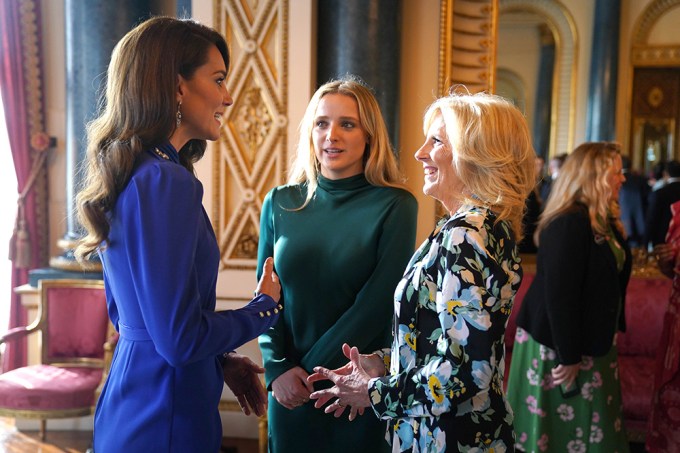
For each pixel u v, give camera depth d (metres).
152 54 1.42
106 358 3.54
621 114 4.73
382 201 2.07
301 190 2.22
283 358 2.07
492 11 4.12
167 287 1.29
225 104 1.56
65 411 3.54
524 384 2.92
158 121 1.42
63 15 4.66
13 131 4.68
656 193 4.59
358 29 3.77
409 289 1.51
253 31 3.70
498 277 1.36
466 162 1.48
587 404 2.70
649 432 3.11
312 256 2.08
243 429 3.99
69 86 4.03
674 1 4.68
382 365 1.82
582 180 2.67
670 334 3.02
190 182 1.36
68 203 4.12
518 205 1.47
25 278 4.86
